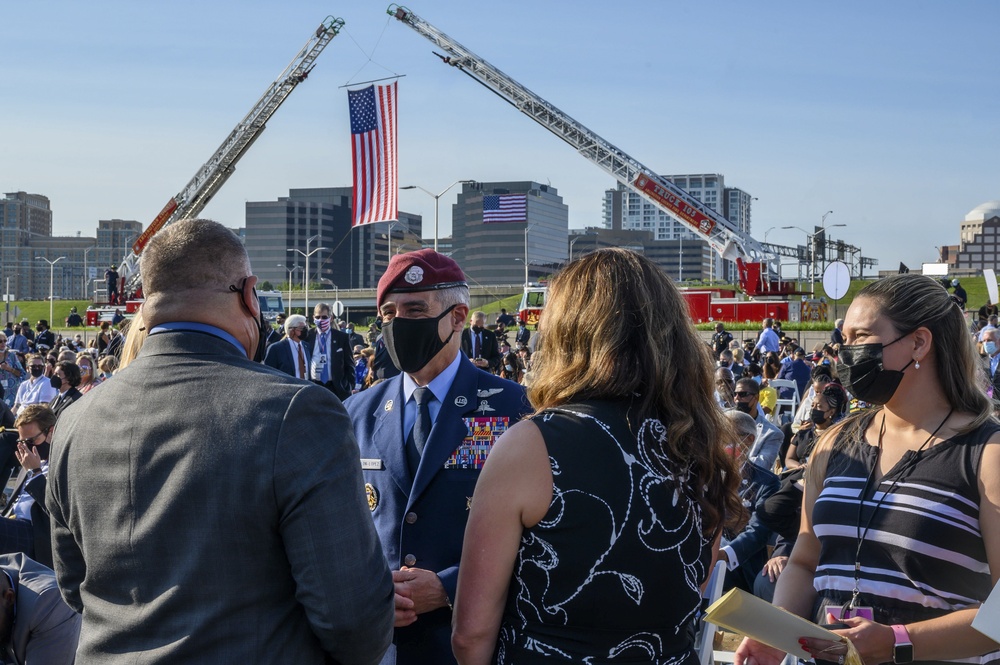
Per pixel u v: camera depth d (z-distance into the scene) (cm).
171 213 4391
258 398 218
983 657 267
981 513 258
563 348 231
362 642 218
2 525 548
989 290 2516
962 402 272
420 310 328
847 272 2083
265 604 215
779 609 230
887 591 265
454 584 295
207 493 210
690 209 3875
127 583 218
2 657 356
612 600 211
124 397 228
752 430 580
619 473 214
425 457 320
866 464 281
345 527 215
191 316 236
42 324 2977
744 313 3919
